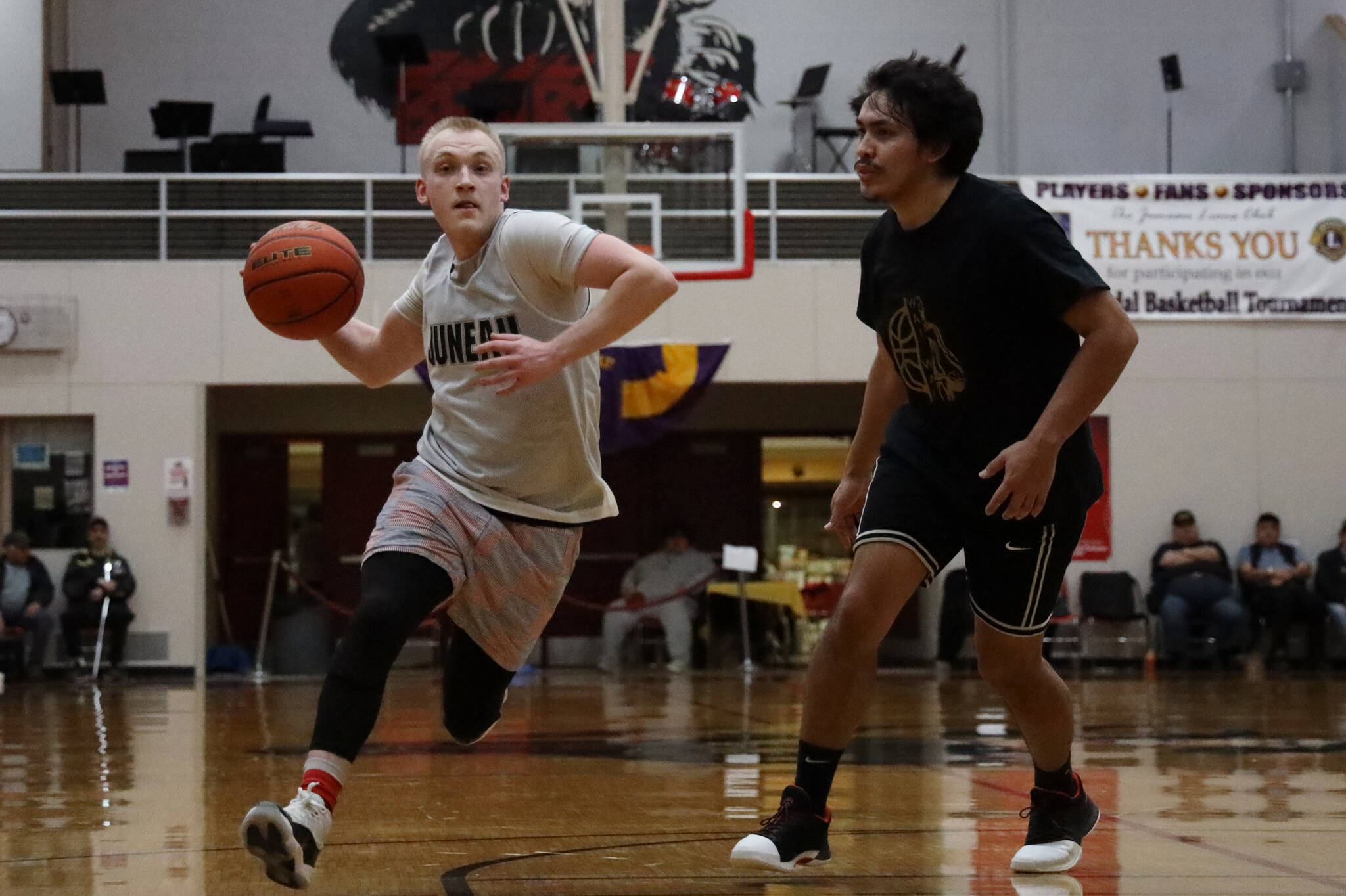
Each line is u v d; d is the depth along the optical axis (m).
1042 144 34.59
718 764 11.41
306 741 13.88
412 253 29.50
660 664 31.77
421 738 14.06
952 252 5.92
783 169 34.16
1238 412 30.19
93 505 28.98
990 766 11.09
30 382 28.80
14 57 30.91
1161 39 34.84
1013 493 5.73
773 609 30.77
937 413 6.22
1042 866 6.23
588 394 6.34
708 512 34.44
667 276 5.85
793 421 34.56
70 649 27.73
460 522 6.12
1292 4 34.91
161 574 28.69
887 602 6.04
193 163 30.34
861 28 34.50
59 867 6.50
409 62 32.22
